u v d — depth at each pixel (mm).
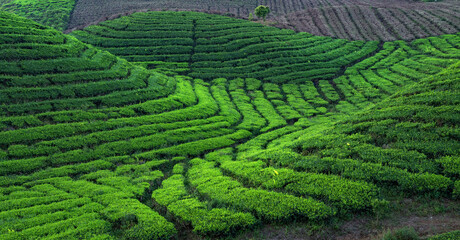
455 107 25094
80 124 33562
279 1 109250
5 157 27984
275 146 31312
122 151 31109
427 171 19641
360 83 53594
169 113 39438
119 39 64188
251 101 49312
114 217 19750
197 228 18078
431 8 87062
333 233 16594
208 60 61750
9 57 39250
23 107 34094
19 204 21281
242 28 71938
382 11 86188
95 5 95000
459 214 16078
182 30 69125
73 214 20281
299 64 61125
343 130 28094
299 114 44188
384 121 26828
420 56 60688
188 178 26188
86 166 28078
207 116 41406
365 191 18859
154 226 18594
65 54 43781
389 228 16016
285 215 17969
